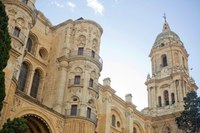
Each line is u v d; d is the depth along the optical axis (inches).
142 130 2444.6
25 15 1461.6
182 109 2493.8
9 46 943.7
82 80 1656.0
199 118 1676.9
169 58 2928.2
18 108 1268.5
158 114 2632.9
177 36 3176.7
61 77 1672.0
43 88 1734.7
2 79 876.0
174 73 2726.4
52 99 1632.6
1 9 944.3
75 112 1555.1
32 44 1798.7
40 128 1398.9
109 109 2086.6
